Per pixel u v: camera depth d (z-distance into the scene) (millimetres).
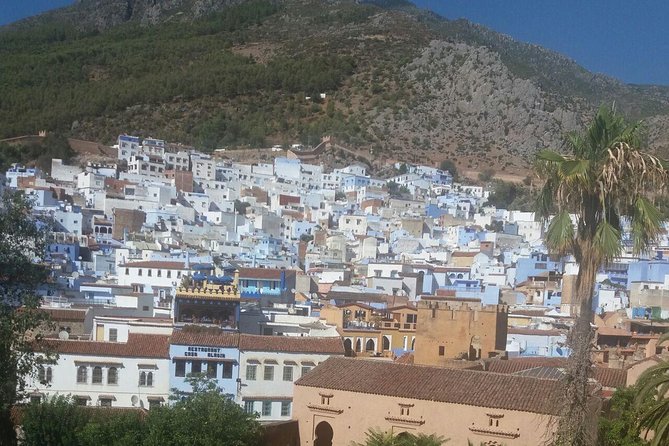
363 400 59562
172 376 76625
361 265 166625
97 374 75500
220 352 77688
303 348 79375
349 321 107188
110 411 60312
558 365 69812
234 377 77500
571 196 34375
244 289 119562
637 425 45750
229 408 56531
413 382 59312
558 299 137125
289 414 78500
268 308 106062
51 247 144000
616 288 133000
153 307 101125
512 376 57938
